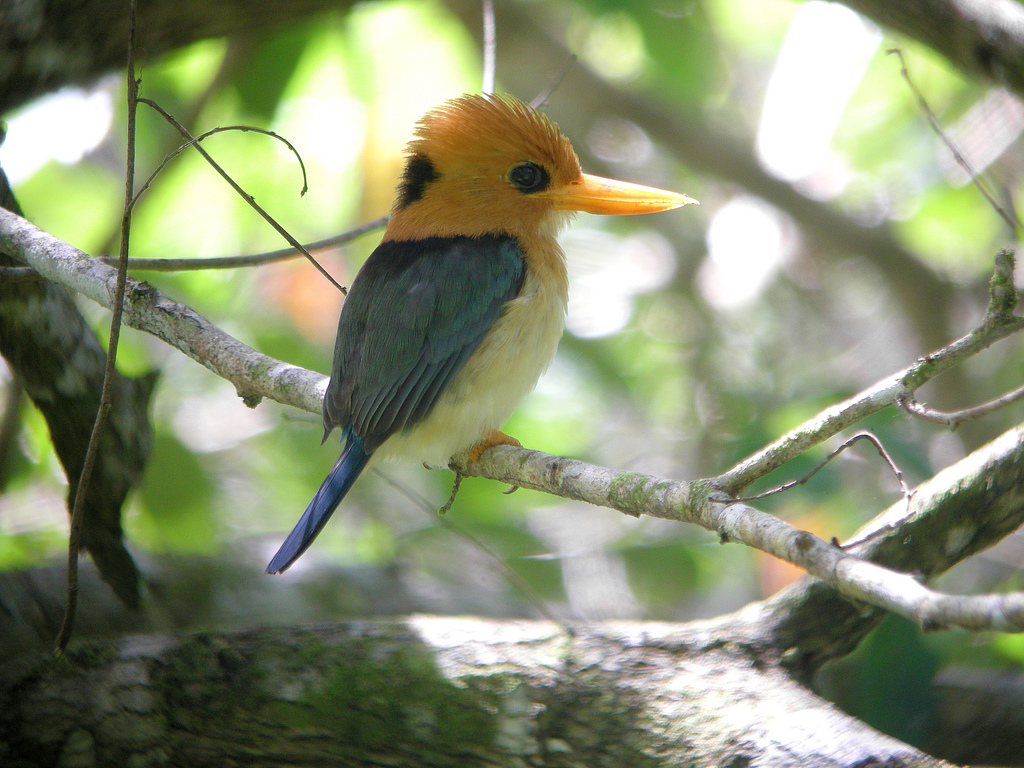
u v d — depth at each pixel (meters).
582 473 5.95
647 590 10.91
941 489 6.26
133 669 6.37
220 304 12.16
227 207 12.11
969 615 3.30
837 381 12.55
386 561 10.60
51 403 7.27
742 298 14.30
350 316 7.48
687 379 13.50
